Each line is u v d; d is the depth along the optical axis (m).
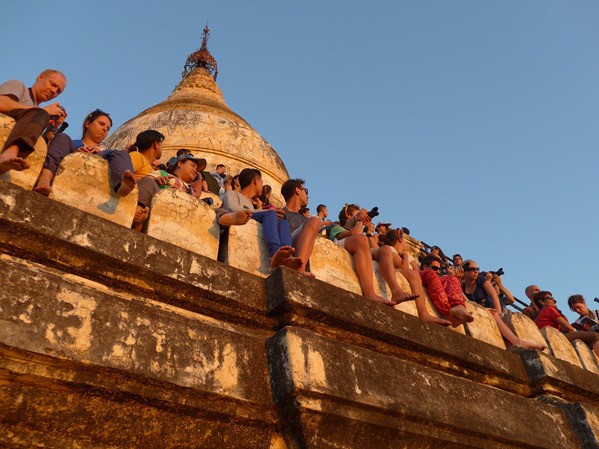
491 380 5.84
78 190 4.32
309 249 5.50
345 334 4.76
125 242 4.03
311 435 3.85
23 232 3.64
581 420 5.91
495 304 8.61
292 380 3.87
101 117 5.79
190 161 6.81
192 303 4.23
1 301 3.19
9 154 3.90
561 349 7.57
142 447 3.49
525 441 5.18
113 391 3.36
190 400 3.61
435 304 6.75
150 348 3.59
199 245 4.80
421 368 4.85
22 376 3.15
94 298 3.55
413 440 4.42
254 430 3.89
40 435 3.22
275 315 4.55
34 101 5.18
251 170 6.51
